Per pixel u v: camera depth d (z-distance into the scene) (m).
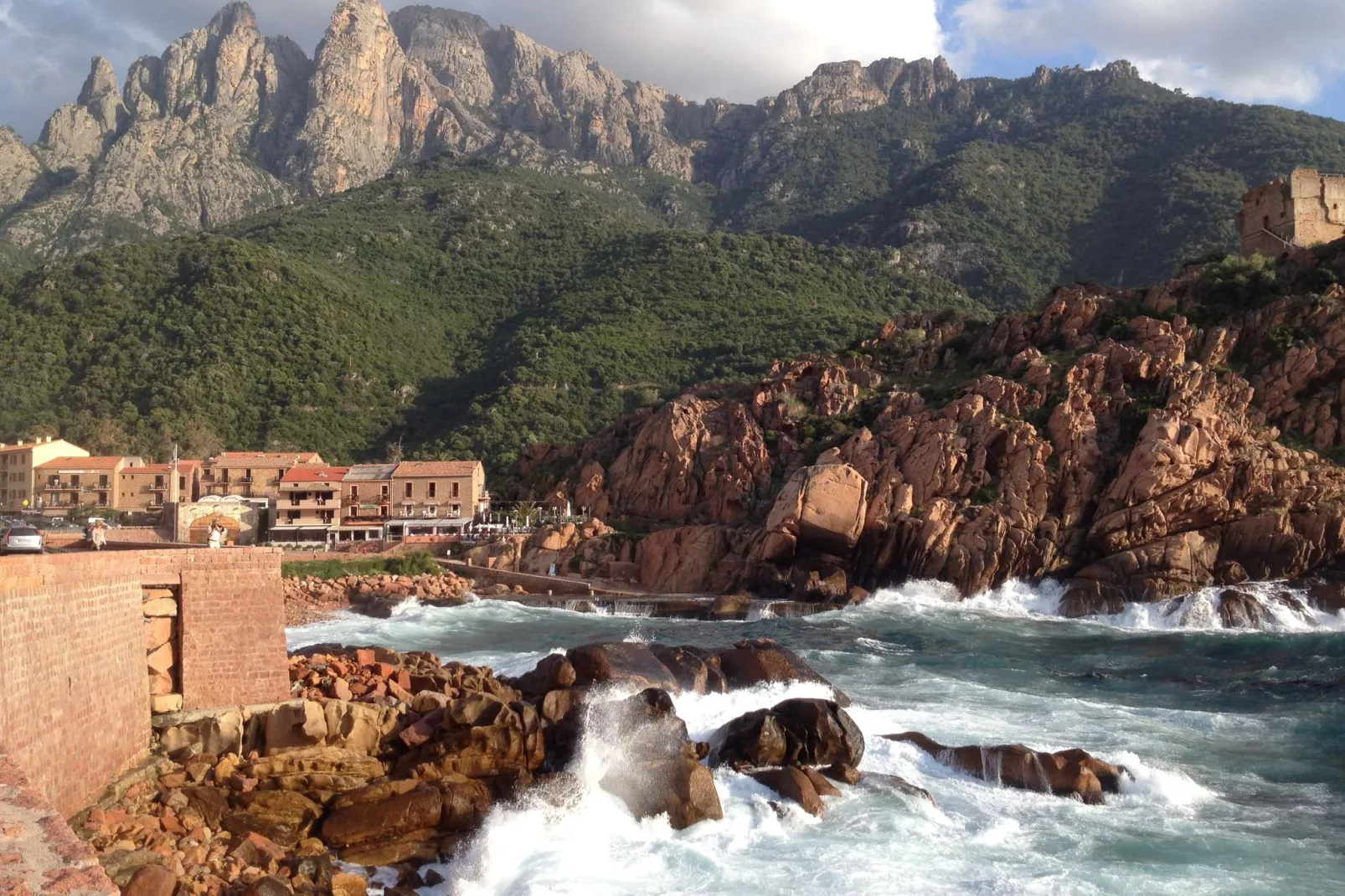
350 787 25.62
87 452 140.88
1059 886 22.81
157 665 26.66
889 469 83.31
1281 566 71.56
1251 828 26.78
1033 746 33.56
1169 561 72.00
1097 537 75.12
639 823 25.77
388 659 34.38
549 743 28.08
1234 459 75.88
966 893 22.44
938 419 86.75
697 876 23.06
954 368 109.25
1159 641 60.59
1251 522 72.88
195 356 167.62
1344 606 67.25
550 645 56.62
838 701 36.78
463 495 119.38
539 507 113.38
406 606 75.06
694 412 107.69
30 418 151.88
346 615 73.69
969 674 48.59
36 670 20.19
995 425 83.50
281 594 28.28
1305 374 83.56
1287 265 99.06
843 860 23.92
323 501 119.69
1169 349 87.62
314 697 28.52
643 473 106.06
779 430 103.56
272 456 135.00
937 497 81.19
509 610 74.62
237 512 116.81
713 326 196.38
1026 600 74.38
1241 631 65.62
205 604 27.27
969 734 34.94
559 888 22.17
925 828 26.17
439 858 23.98
